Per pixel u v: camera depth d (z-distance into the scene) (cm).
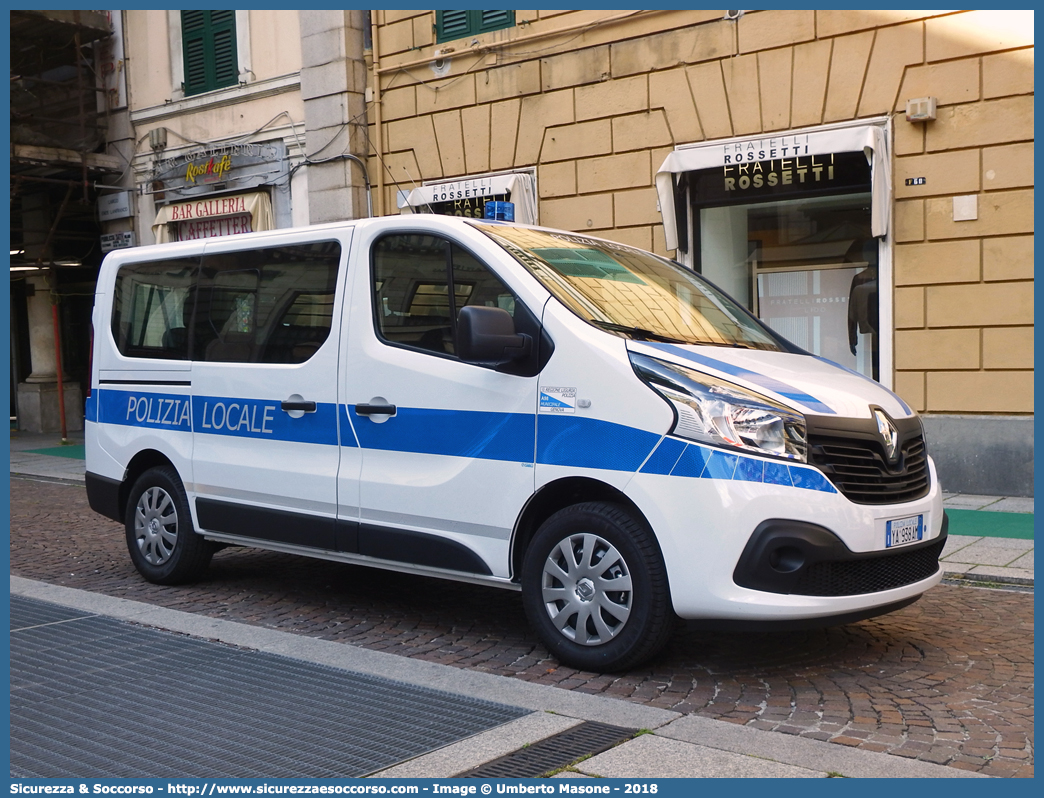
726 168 1201
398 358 572
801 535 455
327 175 1561
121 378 742
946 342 1052
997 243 1018
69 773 376
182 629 577
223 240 688
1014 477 1017
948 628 589
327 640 564
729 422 468
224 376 666
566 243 594
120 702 455
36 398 2047
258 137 1672
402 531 563
